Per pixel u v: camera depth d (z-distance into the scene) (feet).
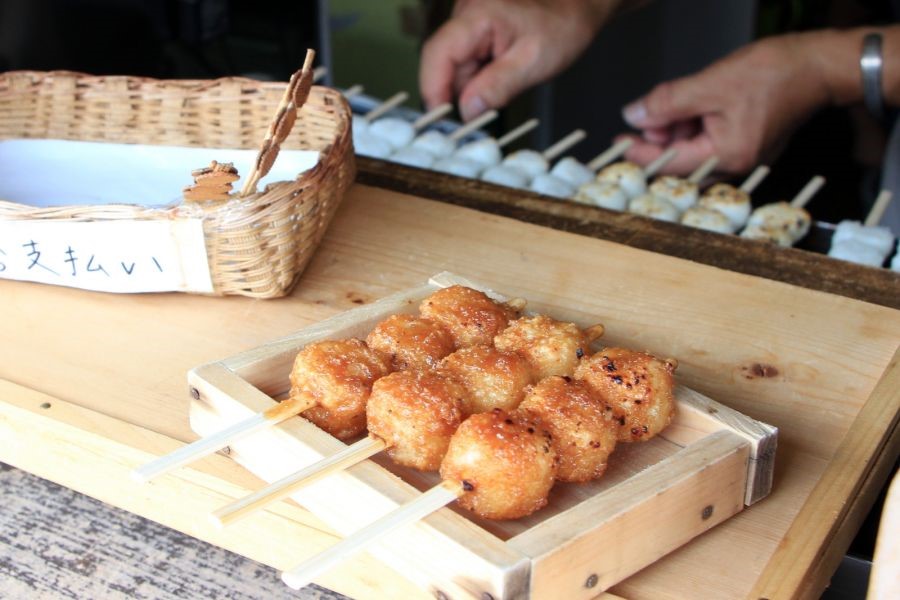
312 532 2.01
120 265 2.43
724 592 1.92
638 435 2.05
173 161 2.75
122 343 2.39
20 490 2.28
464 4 4.36
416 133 3.67
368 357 2.08
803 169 4.99
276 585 2.13
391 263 2.63
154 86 2.78
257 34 5.32
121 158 2.76
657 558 1.94
